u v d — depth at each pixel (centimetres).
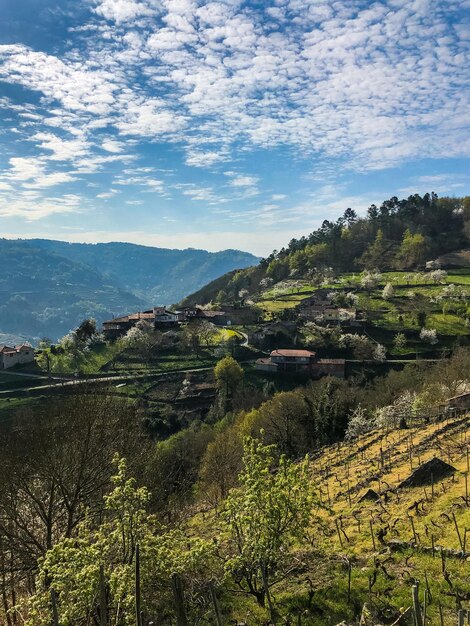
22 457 2666
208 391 11675
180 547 1562
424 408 5447
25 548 2478
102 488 2992
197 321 16162
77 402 3378
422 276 19538
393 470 3111
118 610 1305
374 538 2062
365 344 13488
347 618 1477
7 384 12050
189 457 6719
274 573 1744
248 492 1589
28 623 1296
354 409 7275
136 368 13275
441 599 1452
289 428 6794
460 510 2094
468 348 11119
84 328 15512
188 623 1511
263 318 17288
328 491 3017
